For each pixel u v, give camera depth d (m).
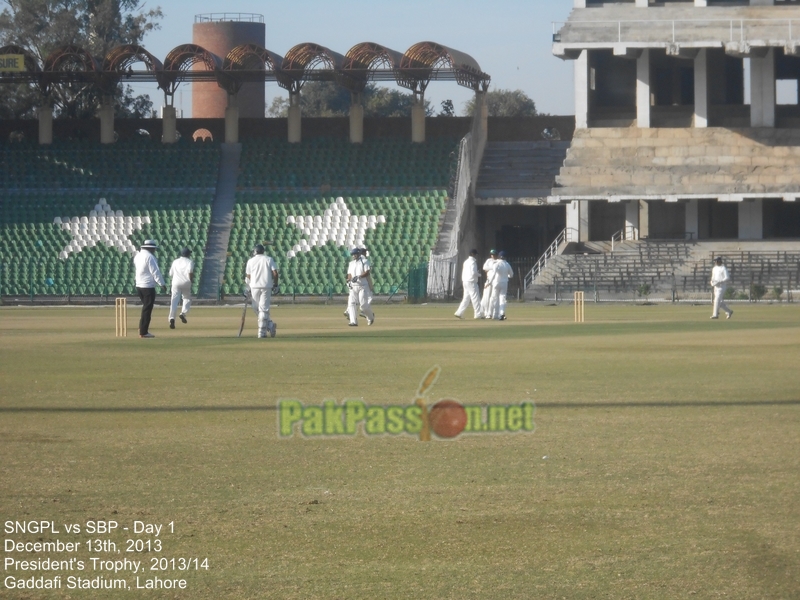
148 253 92.50
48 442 37.88
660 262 199.75
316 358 69.69
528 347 79.25
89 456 35.22
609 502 28.55
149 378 57.81
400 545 24.69
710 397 49.16
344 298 195.88
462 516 27.22
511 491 29.92
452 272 199.00
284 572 22.80
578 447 36.62
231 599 21.19
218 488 30.39
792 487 30.14
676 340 86.81
